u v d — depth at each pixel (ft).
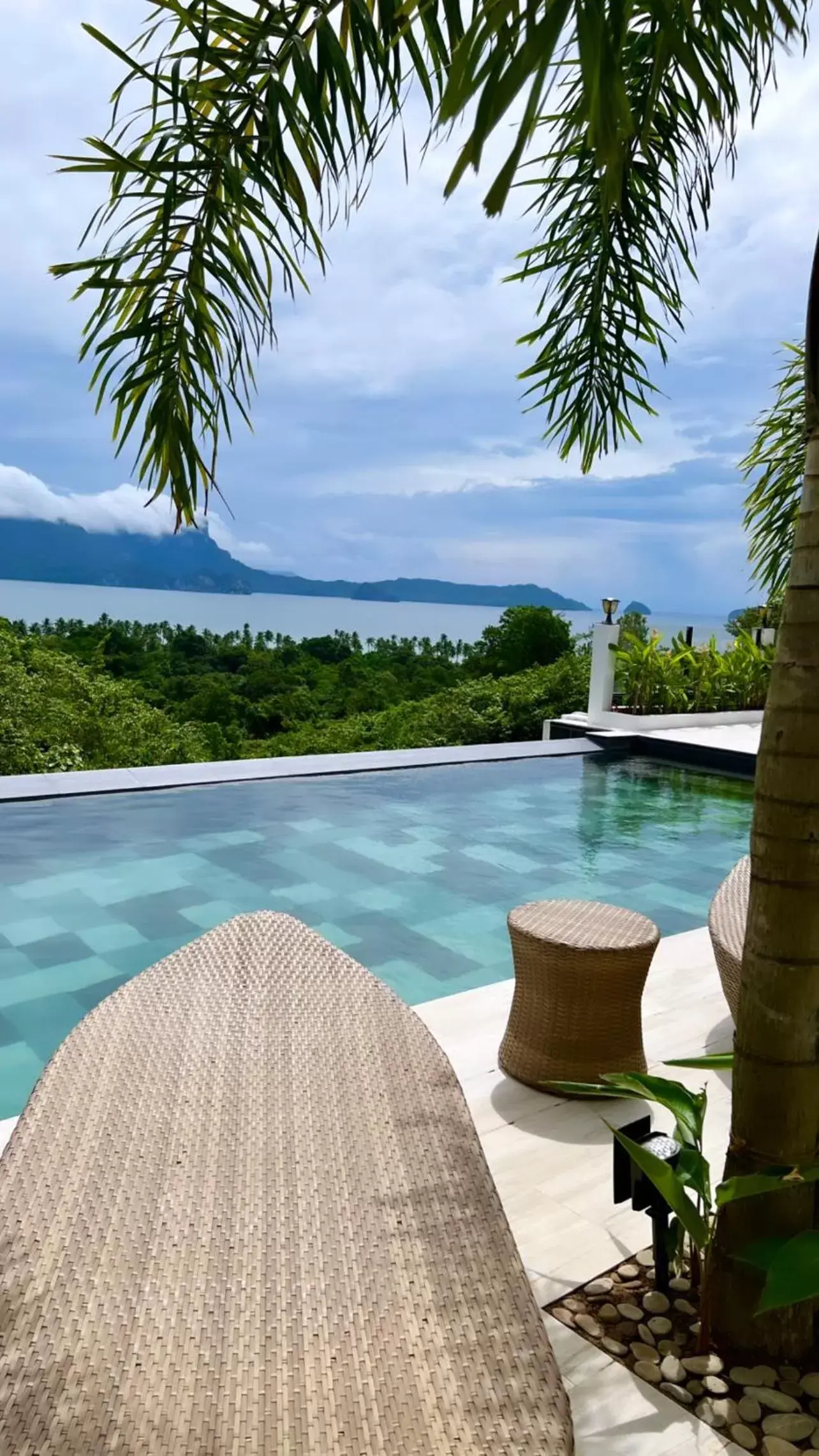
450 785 24.61
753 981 4.89
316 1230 4.38
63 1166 4.67
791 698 4.60
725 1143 7.47
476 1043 9.27
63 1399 3.46
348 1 6.05
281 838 19.07
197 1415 3.43
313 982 6.79
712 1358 5.05
